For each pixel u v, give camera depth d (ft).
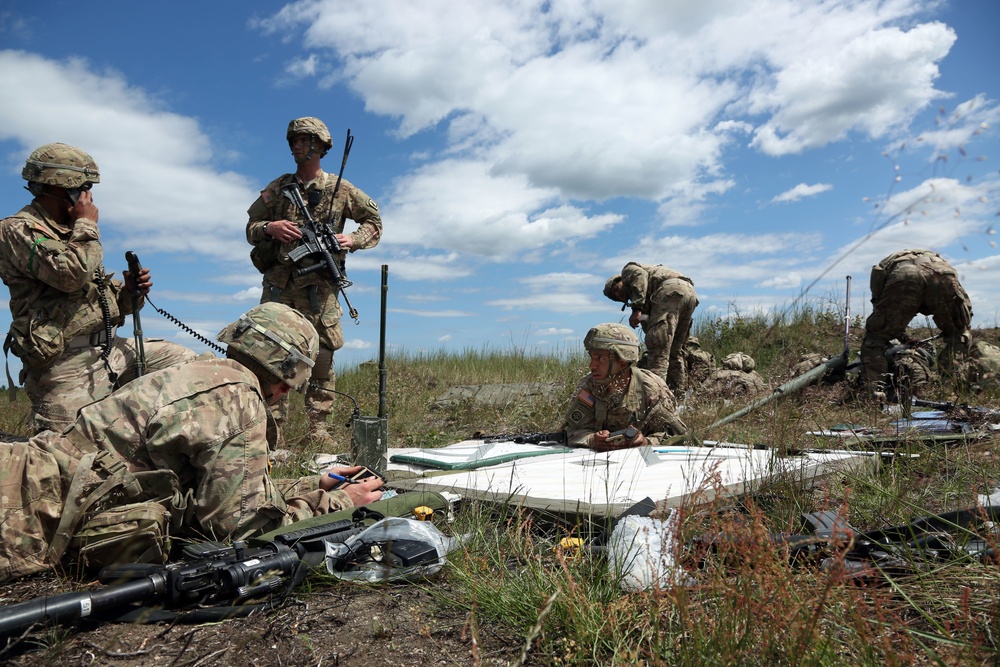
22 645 7.34
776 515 10.30
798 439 15.71
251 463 9.94
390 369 38.22
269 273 20.88
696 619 6.69
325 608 8.31
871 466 12.76
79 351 15.90
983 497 10.66
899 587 7.07
